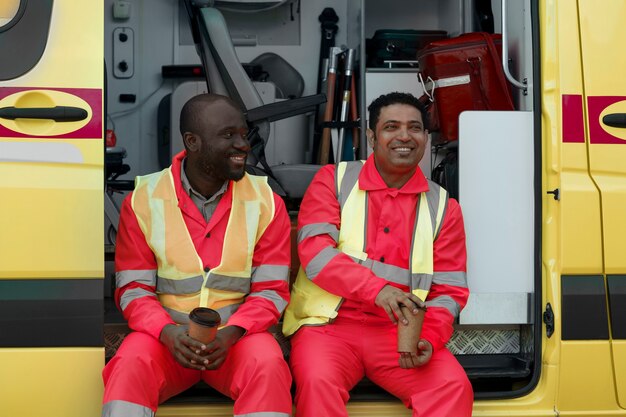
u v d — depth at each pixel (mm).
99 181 2947
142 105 5055
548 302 3221
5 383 2893
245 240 3102
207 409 3080
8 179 2902
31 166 2922
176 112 4859
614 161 3229
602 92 3230
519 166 3383
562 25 3236
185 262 3047
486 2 4508
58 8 2961
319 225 3211
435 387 3004
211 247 3088
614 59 3246
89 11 2971
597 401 3186
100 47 2967
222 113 3066
